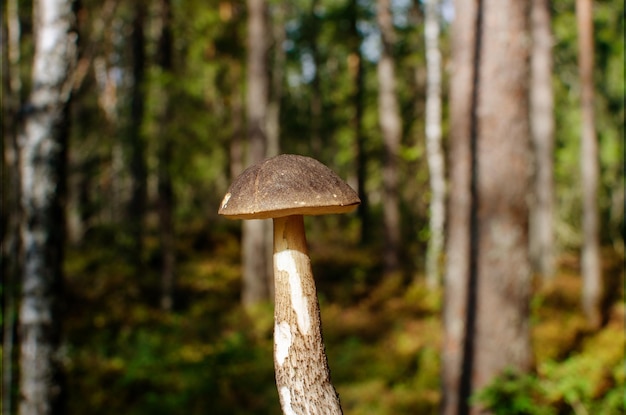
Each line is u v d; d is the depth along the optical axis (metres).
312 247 17.92
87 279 11.74
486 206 4.95
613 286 12.61
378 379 7.59
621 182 20.61
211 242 17.25
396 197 14.92
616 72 17.59
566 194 19.66
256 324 10.41
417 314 11.09
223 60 14.24
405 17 17.09
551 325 9.57
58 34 4.41
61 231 4.52
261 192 1.56
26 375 4.36
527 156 4.94
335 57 25.28
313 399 1.61
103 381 7.08
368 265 15.79
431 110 12.61
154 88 10.66
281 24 17.91
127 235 13.75
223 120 16.12
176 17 11.98
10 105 4.32
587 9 10.88
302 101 24.77
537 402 4.86
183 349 8.59
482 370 4.94
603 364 6.49
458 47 5.50
